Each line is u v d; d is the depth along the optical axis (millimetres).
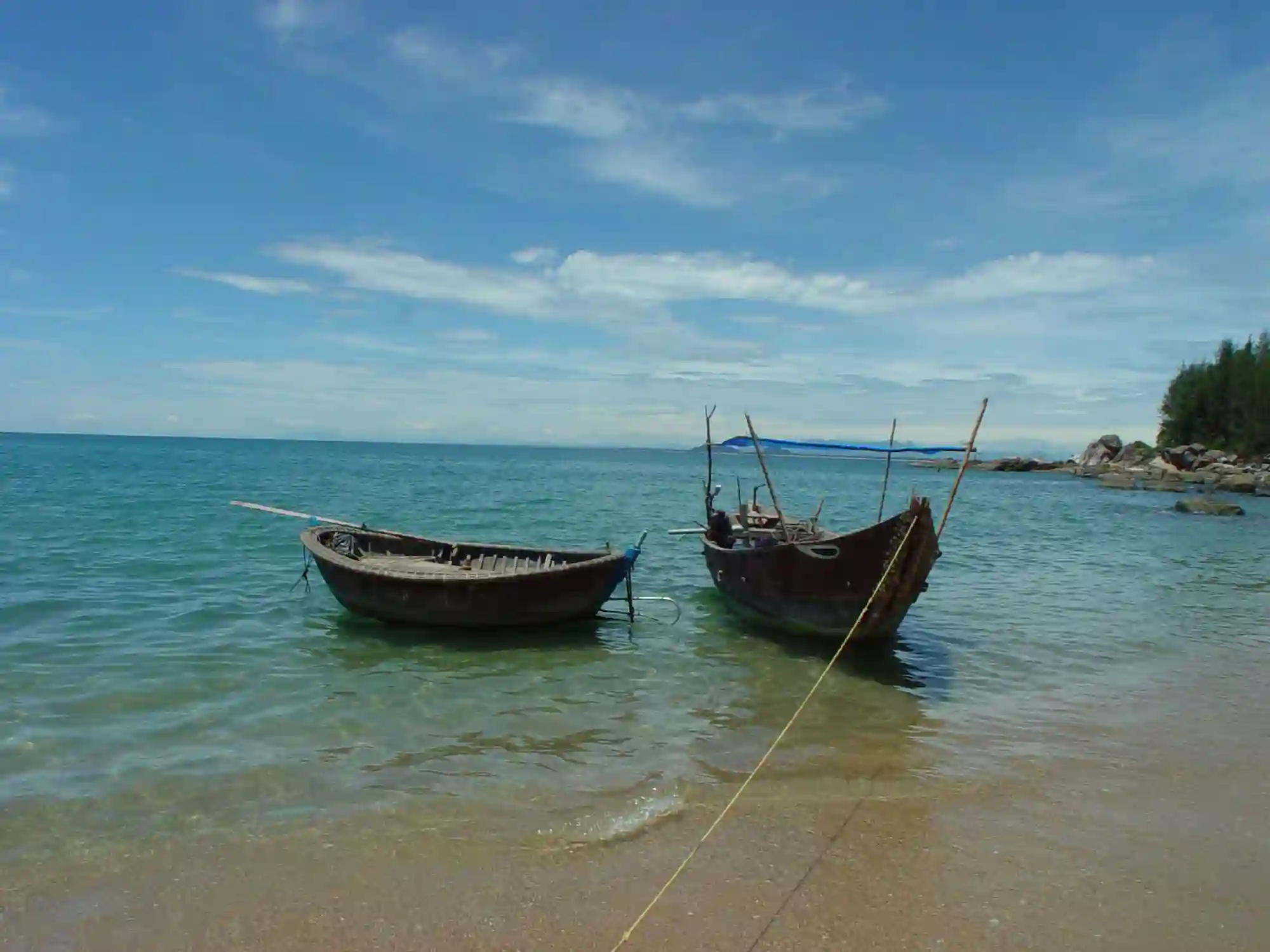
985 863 6453
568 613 13820
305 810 7227
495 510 37438
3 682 10539
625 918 5613
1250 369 88438
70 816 7035
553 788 7801
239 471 61594
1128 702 10992
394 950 5246
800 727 9742
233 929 5441
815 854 6551
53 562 18875
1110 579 22203
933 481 84375
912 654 13273
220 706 9992
